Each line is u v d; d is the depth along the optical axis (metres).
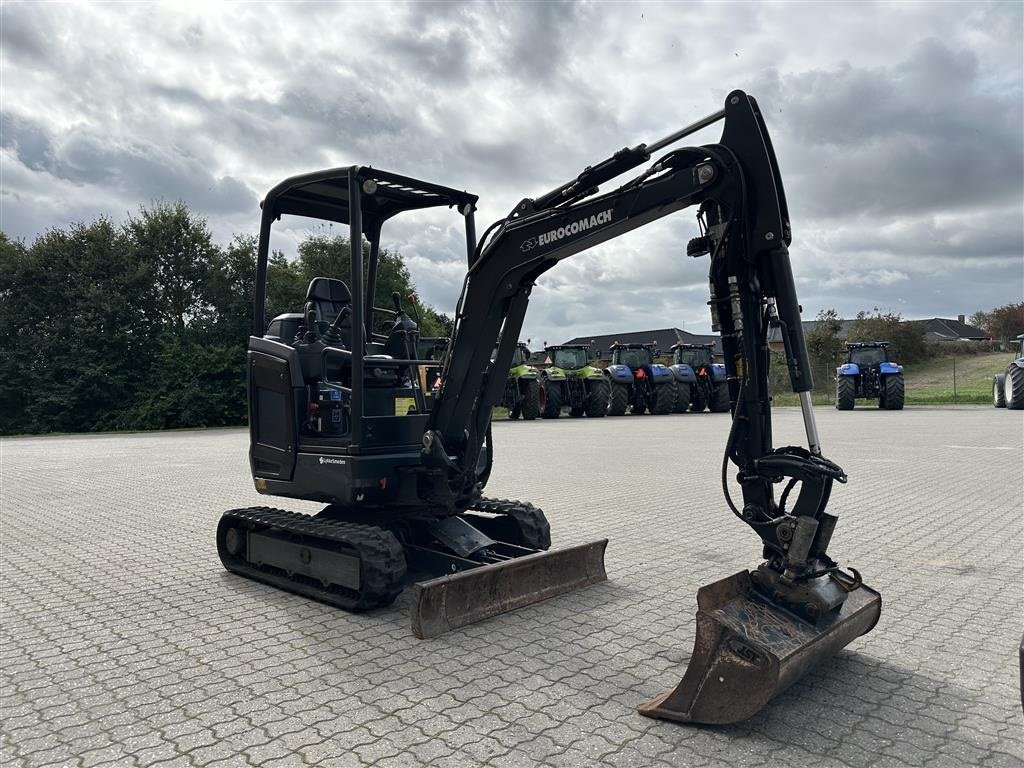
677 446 15.14
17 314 30.59
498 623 4.55
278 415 5.58
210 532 7.65
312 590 5.18
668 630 4.38
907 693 3.48
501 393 5.24
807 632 3.34
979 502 8.21
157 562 6.39
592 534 6.94
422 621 4.30
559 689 3.57
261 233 5.86
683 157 3.88
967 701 3.39
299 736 3.11
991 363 44.25
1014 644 4.08
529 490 9.56
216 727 3.21
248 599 5.25
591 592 5.16
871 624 3.94
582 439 16.88
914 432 16.80
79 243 31.84
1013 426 18.17
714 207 3.79
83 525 8.08
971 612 4.61
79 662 4.04
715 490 9.52
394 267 28.83
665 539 6.72
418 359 6.12
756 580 3.57
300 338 5.67
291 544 5.38
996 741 3.02
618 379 25.56
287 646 4.23
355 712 3.34
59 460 15.65
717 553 6.20
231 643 4.30
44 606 5.12
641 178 4.03
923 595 4.95
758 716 3.26
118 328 30.47
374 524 5.67
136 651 4.20
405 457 5.23
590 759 2.89
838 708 3.33
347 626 4.58
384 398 5.87
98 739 3.12
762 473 3.62
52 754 2.99
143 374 30.92
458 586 4.48
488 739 3.06
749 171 3.65
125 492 10.51
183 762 2.90
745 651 3.07
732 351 3.78
